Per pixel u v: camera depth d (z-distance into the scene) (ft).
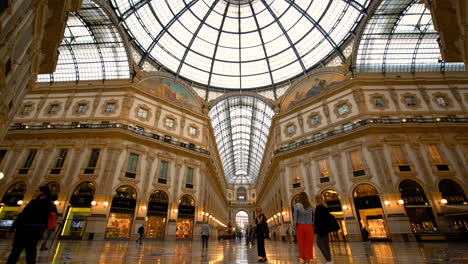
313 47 86.17
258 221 20.38
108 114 72.69
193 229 73.67
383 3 64.13
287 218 71.61
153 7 74.74
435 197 54.95
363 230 54.70
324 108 76.23
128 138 68.08
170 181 72.84
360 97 69.56
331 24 78.89
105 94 76.13
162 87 85.35
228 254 26.78
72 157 64.54
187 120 87.40
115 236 58.18
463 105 67.72
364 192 59.47
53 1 22.13
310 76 87.04
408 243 45.01
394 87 71.61
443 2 23.52
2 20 13.87
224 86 102.12
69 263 15.96
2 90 16.58
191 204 76.28
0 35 14.24
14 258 10.49
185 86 92.27
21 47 18.03
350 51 77.87
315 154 71.20
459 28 23.80
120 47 77.15
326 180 66.33
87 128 66.69
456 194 55.47
